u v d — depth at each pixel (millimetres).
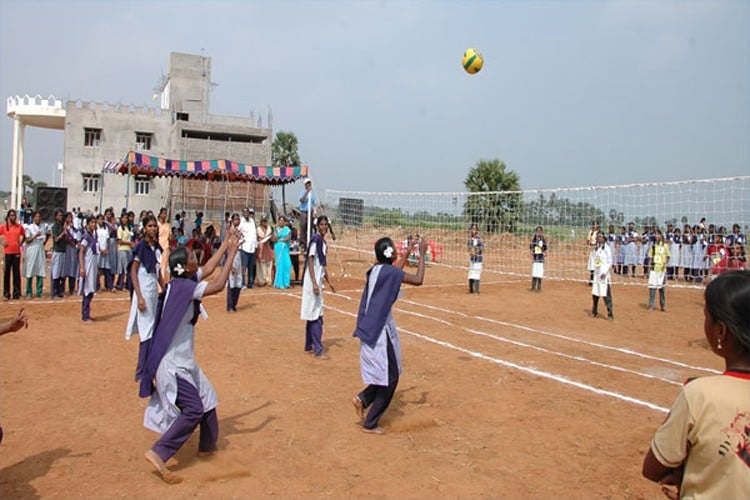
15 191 42750
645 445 5230
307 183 17922
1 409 5750
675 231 20234
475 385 6988
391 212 27094
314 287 8023
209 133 43656
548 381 7234
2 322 3898
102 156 42094
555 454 4980
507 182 34094
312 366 7676
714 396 2039
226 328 10062
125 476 4332
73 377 6914
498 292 16641
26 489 4066
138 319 6129
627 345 9922
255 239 15477
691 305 15305
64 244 12594
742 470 1968
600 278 12781
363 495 4125
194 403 4320
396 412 5965
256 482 4289
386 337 5297
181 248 4570
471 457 4867
